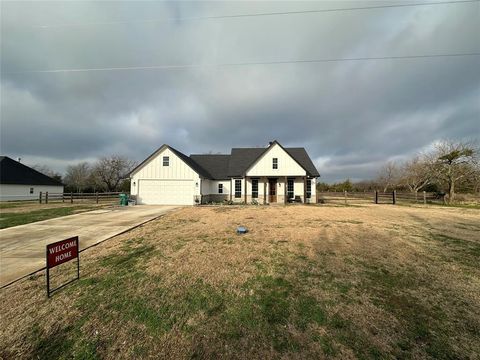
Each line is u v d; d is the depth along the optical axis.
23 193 31.05
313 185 23.47
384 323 3.31
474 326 3.25
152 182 21.64
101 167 49.22
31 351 2.91
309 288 4.35
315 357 2.71
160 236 8.18
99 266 5.48
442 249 6.63
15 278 4.88
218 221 11.21
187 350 2.87
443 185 25.80
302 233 8.55
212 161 27.77
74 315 3.60
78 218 12.15
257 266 5.40
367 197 31.09
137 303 3.90
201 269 5.25
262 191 23.25
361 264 5.50
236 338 3.06
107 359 2.76
